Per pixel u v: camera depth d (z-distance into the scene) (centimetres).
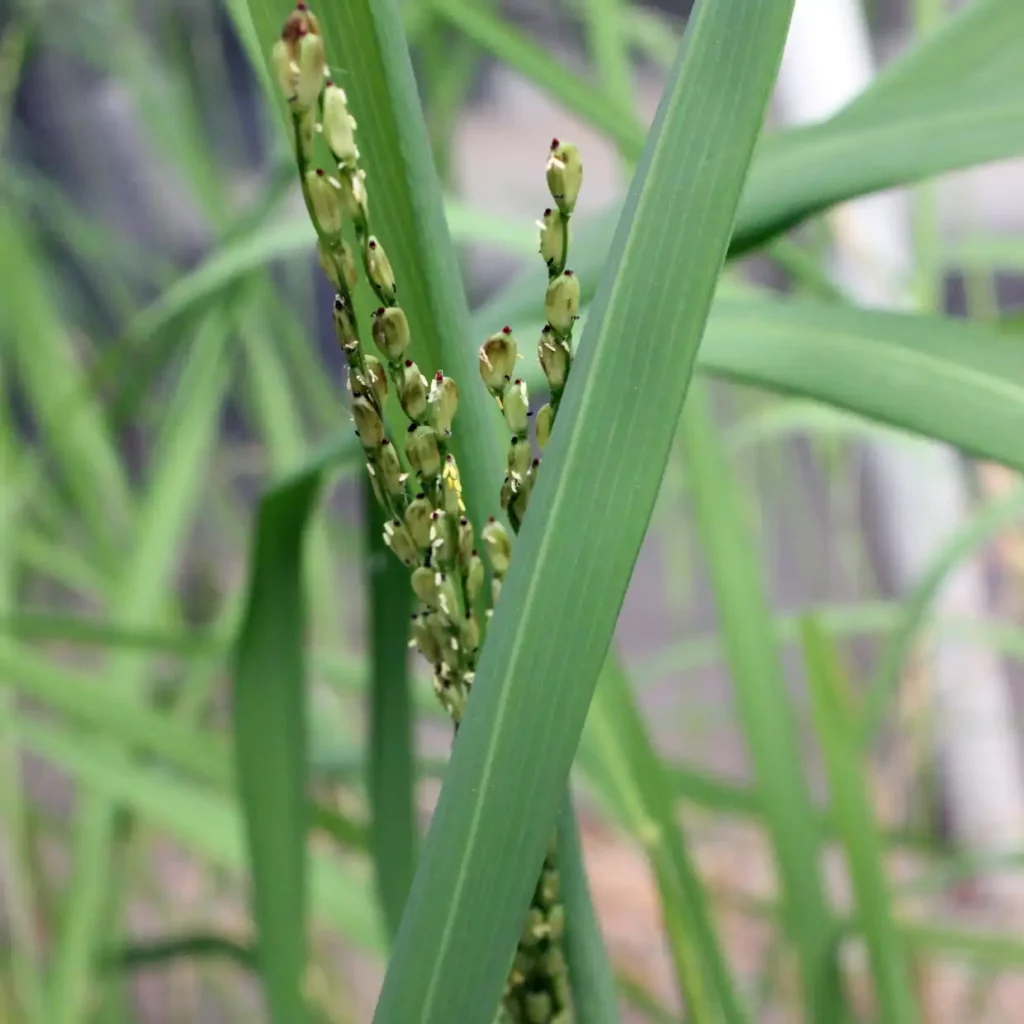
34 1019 85
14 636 72
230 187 112
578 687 29
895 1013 52
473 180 120
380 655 47
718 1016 57
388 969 29
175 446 87
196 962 101
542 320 39
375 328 30
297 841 50
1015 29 37
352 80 32
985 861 74
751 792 72
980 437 34
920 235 83
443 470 31
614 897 136
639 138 50
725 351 36
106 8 102
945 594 106
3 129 102
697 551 129
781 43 30
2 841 98
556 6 106
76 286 119
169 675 103
